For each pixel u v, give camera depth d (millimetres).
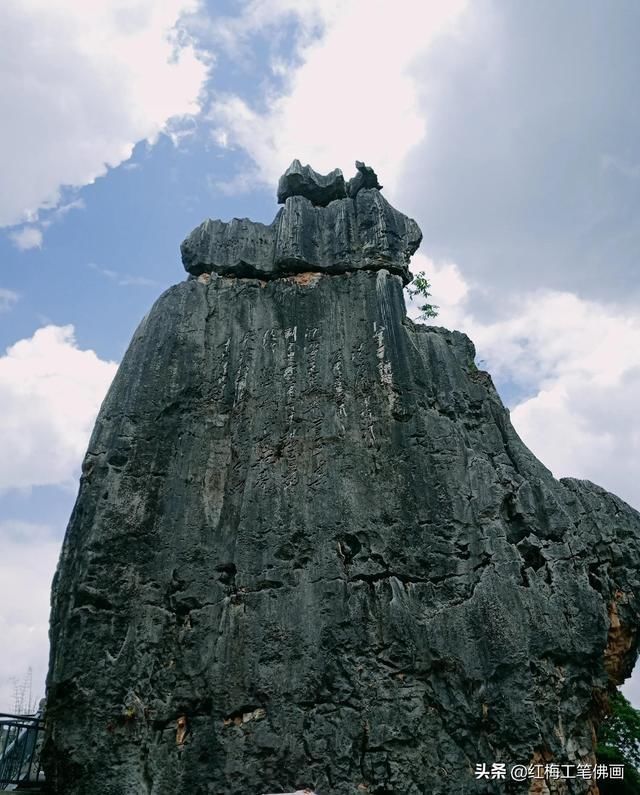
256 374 16141
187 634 13234
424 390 16031
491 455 15766
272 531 14055
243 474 14820
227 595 13547
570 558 14234
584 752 12766
